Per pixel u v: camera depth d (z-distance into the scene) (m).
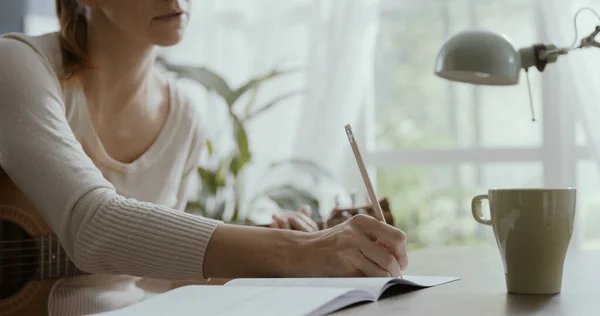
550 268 0.87
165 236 1.05
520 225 0.87
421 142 3.25
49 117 1.18
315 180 2.89
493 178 3.15
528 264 0.87
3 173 1.33
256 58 3.21
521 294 0.88
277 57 3.19
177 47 3.25
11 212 1.34
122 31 1.33
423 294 0.89
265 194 2.79
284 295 0.78
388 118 3.28
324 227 1.47
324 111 3.12
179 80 3.24
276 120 3.16
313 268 1.02
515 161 3.09
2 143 1.16
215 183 2.73
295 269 1.02
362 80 3.13
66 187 1.10
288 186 2.75
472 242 3.17
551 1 3.00
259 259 1.03
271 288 0.83
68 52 1.34
